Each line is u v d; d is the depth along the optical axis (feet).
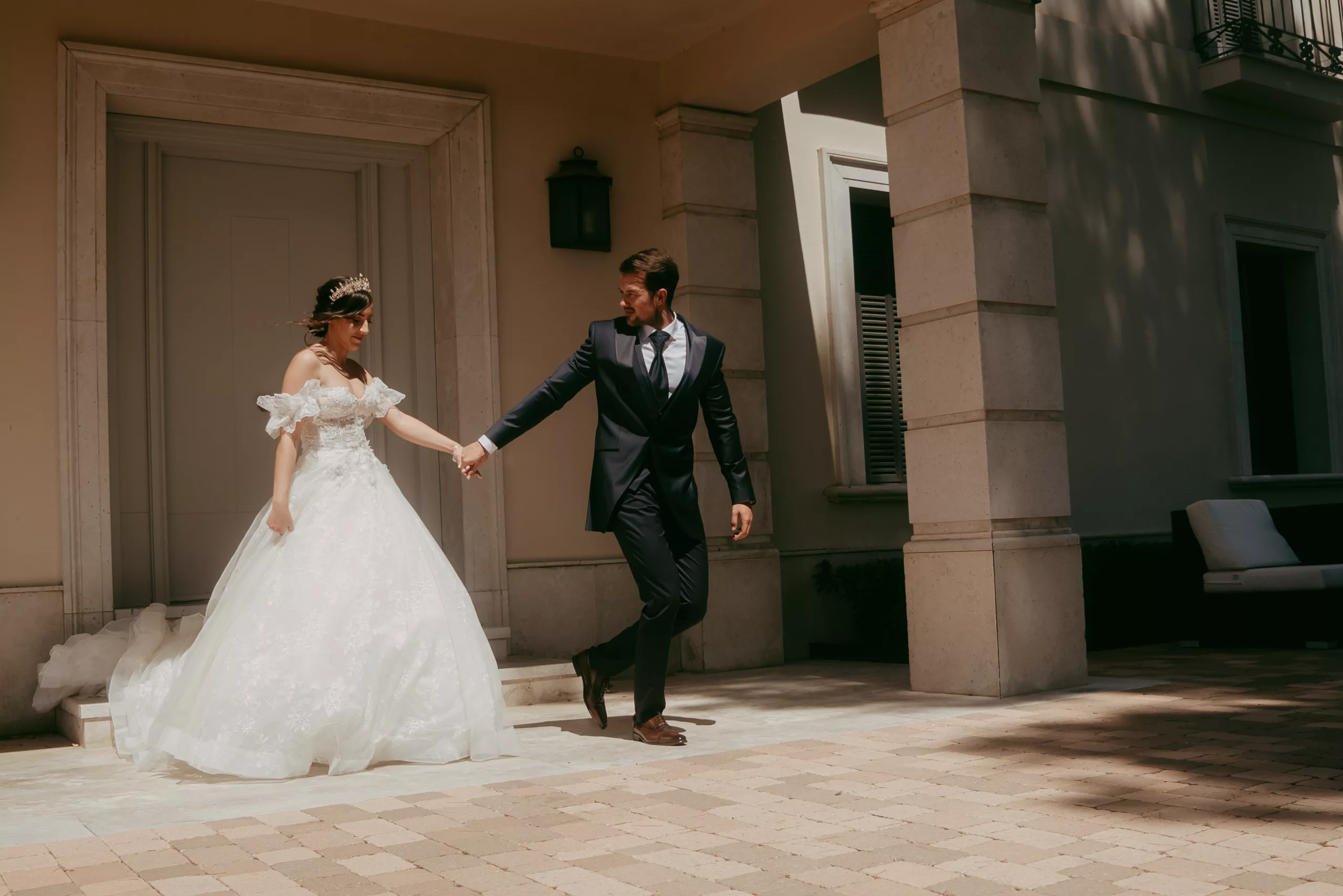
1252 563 23.08
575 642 20.98
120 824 9.98
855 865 8.05
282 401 13.28
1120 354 29.53
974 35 17.28
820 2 19.26
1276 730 12.89
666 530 13.47
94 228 17.22
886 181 25.84
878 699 16.78
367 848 8.89
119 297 18.20
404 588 13.12
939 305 17.43
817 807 9.88
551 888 7.70
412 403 20.63
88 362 17.04
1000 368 17.06
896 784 10.68
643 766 11.94
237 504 19.06
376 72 19.92
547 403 13.80
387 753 12.49
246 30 18.80
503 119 21.08
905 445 18.02
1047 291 17.74
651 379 13.23
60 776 12.66
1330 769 10.69
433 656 12.89
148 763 12.75
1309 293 34.35
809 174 24.70
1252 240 32.71
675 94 22.47
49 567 16.76
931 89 17.44
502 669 17.67
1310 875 7.48
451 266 20.38
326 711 12.10
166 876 8.22
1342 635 21.99
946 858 8.17
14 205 16.84
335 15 19.60
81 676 15.74
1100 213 29.53
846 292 24.89
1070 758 11.70
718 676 20.74
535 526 20.88
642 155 22.49
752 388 22.45
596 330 13.66
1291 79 32.40
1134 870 7.71
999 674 16.42
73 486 16.84
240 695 12.17
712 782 11.06
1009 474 17.03
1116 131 30.12
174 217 18.88
